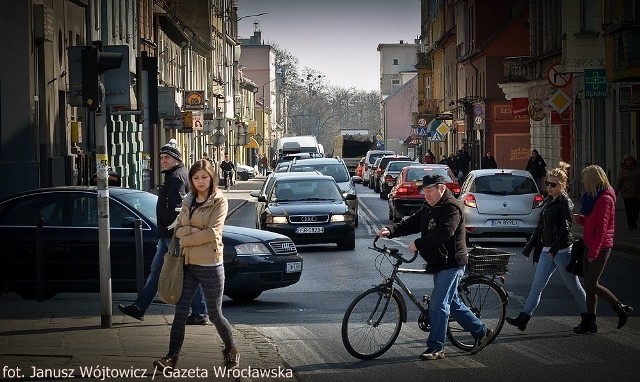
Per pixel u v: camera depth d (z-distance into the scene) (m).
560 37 94.12
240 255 30.05
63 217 30.47
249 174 176.12
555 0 96.94
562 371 20.62
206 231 19.14
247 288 30.14
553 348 23.20
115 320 25.48
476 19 138.62
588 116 84.56
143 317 25.72
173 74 122.19
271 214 48.66
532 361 21.70
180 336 19.33
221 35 176.75
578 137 88.62
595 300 25.14
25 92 52.97
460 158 113.81
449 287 21.84
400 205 67.81
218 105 167.00
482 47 132.38
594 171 25.08
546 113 92.25
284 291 33.94
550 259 25.22
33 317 26.03
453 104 157.38
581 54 83.38
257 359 20.81
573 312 28.53
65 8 62.16
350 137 177.25
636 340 24.14
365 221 70.62
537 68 103.94
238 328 24.80
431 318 21.94
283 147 148.00
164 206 25.55
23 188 52.91
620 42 66.31
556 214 25.19
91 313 27.19
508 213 49.09
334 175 68.56
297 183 51.31
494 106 131.75
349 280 36.91
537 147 108.19
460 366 21.23
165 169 25.77
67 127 61.66
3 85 52.91
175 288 19.20
